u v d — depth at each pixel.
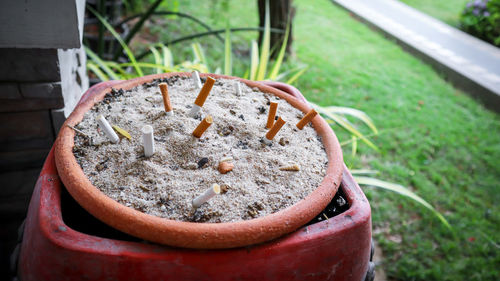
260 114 0.49
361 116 0.68
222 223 0.34
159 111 0.46
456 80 1.69
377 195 0.97
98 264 0.33
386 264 0.79
